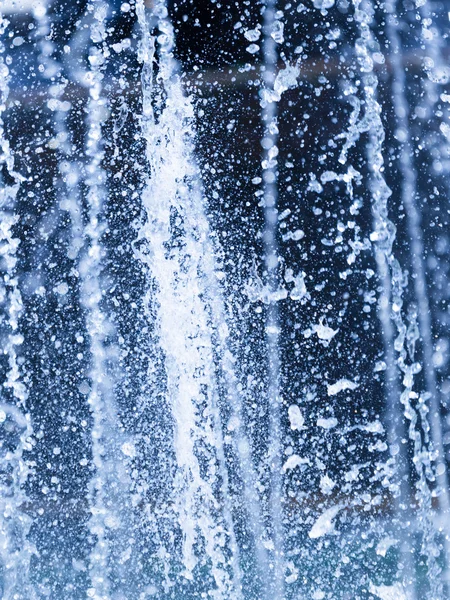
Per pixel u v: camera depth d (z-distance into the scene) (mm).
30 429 2252
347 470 2246
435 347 2297
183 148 2283
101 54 2305
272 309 2268
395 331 2289
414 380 2283
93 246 2277
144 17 2303
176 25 2301
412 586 2094
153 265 2266
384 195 2305
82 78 2307
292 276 2281
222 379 2244
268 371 2258
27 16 2311
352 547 2152
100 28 2307
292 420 2250
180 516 2193
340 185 2299
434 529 2178
